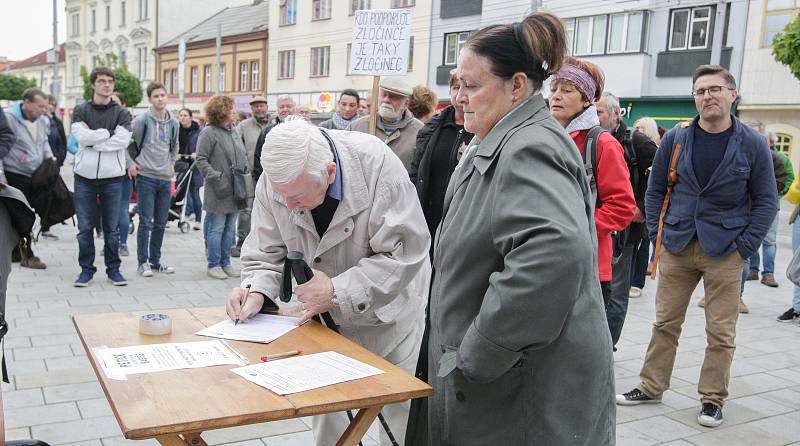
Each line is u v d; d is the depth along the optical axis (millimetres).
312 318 2311
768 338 5332
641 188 4215
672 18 19438
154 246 6809
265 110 7633
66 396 3570
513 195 1580
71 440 3100
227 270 6809
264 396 1557
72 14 52594
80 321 2156
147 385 1594
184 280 6574
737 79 18609
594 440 1691
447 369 1696
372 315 2266
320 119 30078
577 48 21062
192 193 10023
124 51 46531
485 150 1695
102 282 6289
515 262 1520
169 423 1376
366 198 2250
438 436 1873
